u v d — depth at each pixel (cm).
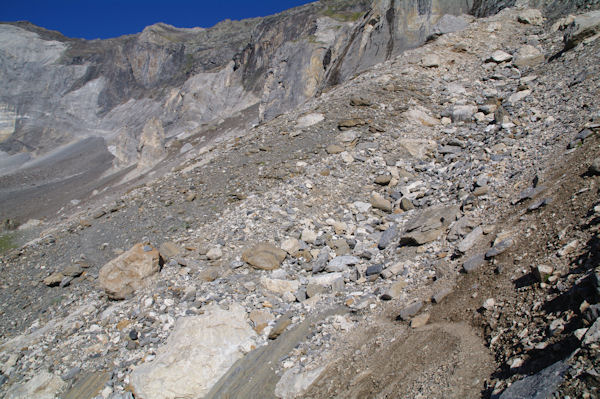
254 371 620
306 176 1232
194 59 11519
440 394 430
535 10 2069
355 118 1503
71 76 12825
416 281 693
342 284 770
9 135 10762
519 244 596
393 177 1178
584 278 438
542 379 351
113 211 1353
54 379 700
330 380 546
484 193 841
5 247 3462
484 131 1237
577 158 725
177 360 636
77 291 970
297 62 4538
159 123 5669
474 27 2122
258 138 1673
